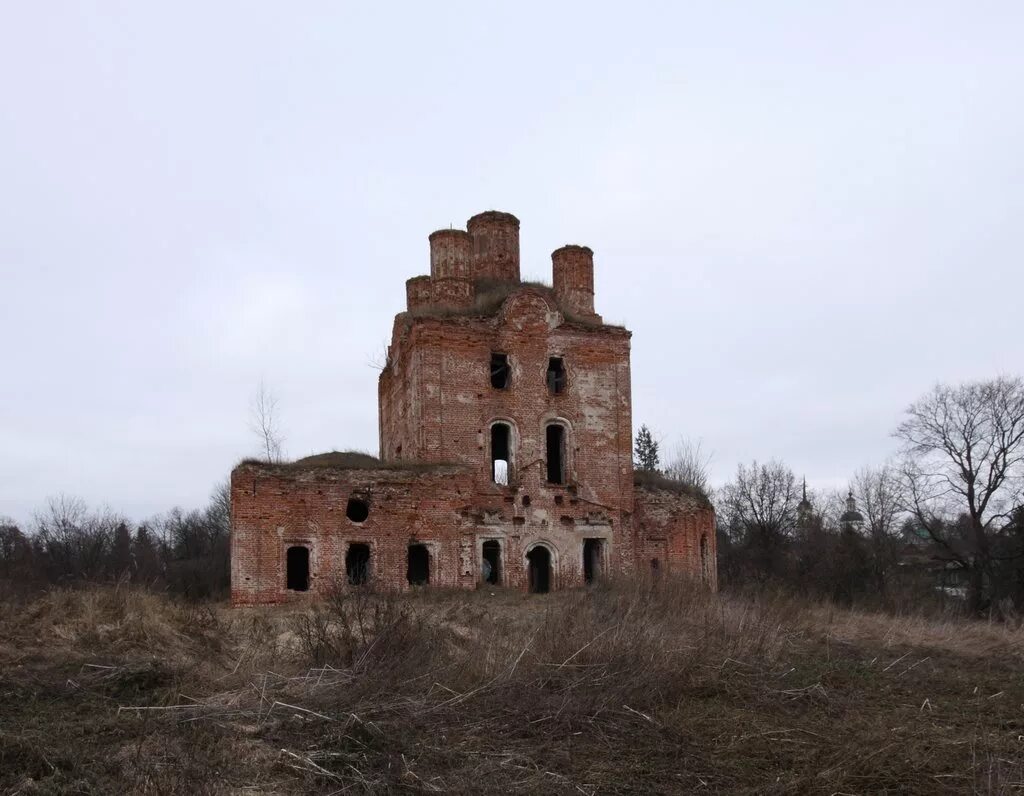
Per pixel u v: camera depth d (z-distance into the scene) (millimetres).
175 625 19656
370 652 15031
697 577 33281
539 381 37281
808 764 11648
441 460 35469
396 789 10094
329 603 21109
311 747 11195
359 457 36844
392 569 33125
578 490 36875
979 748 12414
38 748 10727
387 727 12031
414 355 36719
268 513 32344
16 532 72000
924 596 47625
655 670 15438
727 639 18750
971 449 51000
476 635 18469
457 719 12836
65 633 18109
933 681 18500
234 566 31734
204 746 11180
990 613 41625
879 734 12867
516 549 35406
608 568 36625
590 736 12703
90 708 13039
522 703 13508
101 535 70812
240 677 14758
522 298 37594
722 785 10828
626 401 38531
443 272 39188
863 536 60906
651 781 10922
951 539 54906
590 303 40875
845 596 47938
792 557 60156
